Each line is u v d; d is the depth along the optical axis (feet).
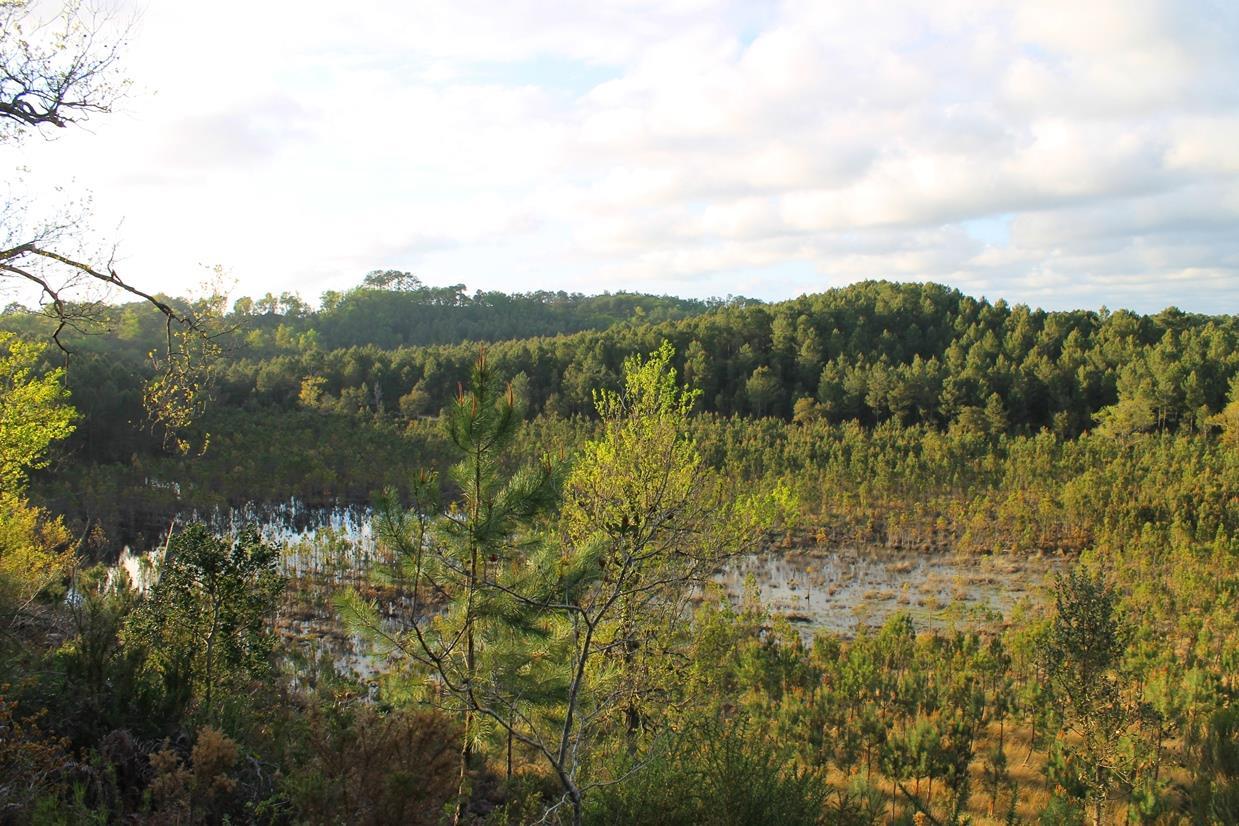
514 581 24.21
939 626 102.22
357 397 269.85
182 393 39.24
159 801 18.44
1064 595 49.19
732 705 55.52
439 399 284.41
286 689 40.73
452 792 19.24
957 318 318.04
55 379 53.88
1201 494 128.67
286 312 504.02
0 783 17.88
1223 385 216.33
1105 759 45.21
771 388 268.21
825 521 160.35
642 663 33.78
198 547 36.73
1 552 46.26
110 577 50.52
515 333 530.27
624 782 20.75
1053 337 282.77
